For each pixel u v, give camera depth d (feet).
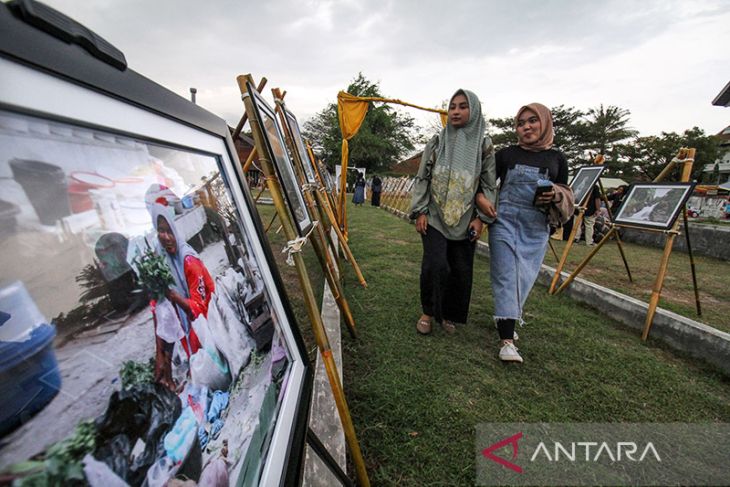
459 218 7.45
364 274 13.30
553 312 10.50
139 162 1.77
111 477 1.23
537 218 7.54
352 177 124.98
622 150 137.28
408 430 5.28
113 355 1.36
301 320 8.57
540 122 7.45
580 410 6.07
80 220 1.33
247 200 3.14
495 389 6.45
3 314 0.99
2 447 0.93
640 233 26.43
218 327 2.23
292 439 2.68
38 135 1.20
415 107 16.79
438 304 7.83
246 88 4.21
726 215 77.56
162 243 1.83
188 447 1.66
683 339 8.42
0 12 1.06
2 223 1.04
